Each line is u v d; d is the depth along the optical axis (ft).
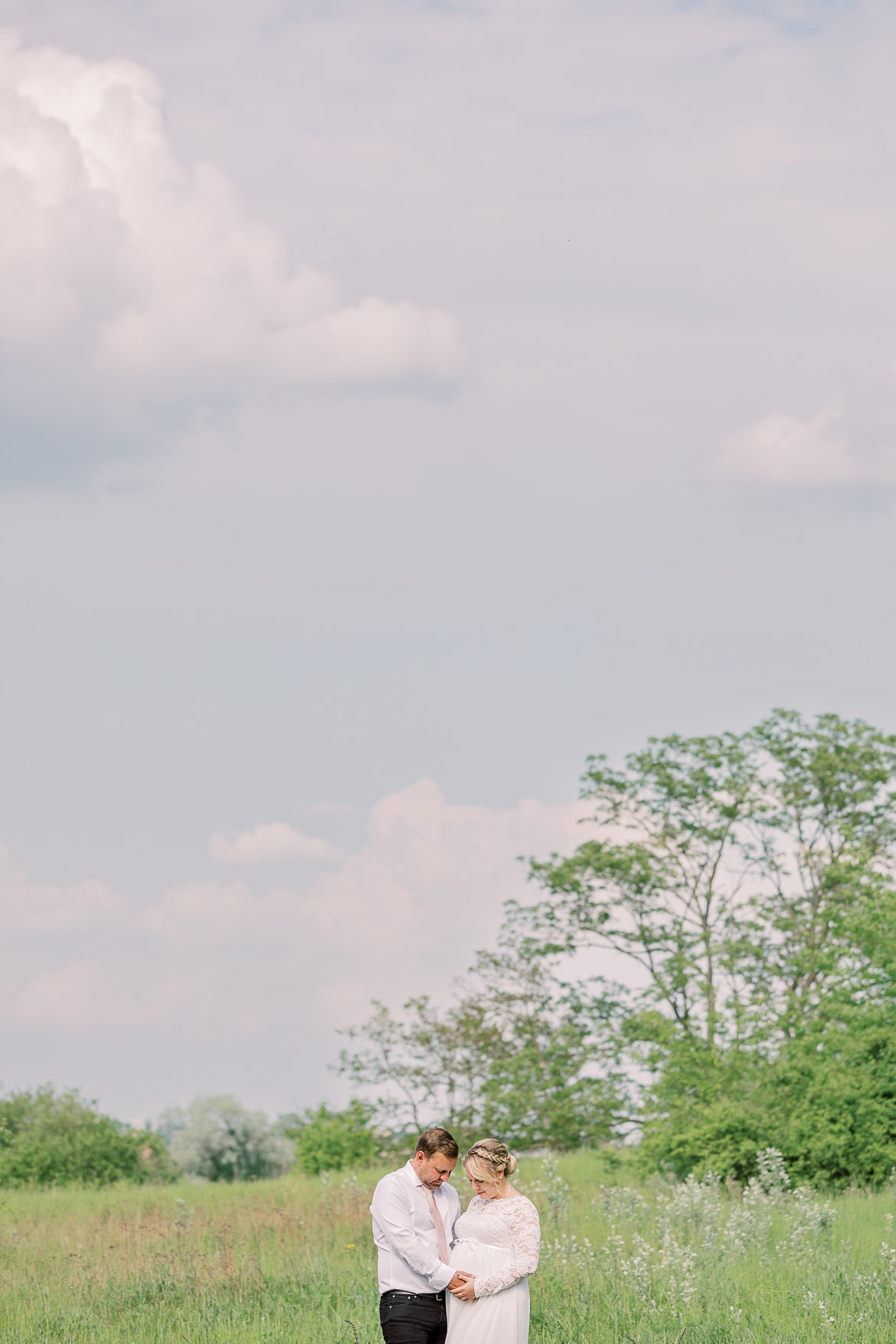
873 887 76.74
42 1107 111.55
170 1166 120.06
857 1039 69.97
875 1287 35.09
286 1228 51.65
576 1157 93.97
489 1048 106.93
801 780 104.17
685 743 105.29
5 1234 54.65
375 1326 33.14
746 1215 46.68
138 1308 37.60
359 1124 107.55
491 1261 23.79
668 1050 81.76
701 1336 30.99
